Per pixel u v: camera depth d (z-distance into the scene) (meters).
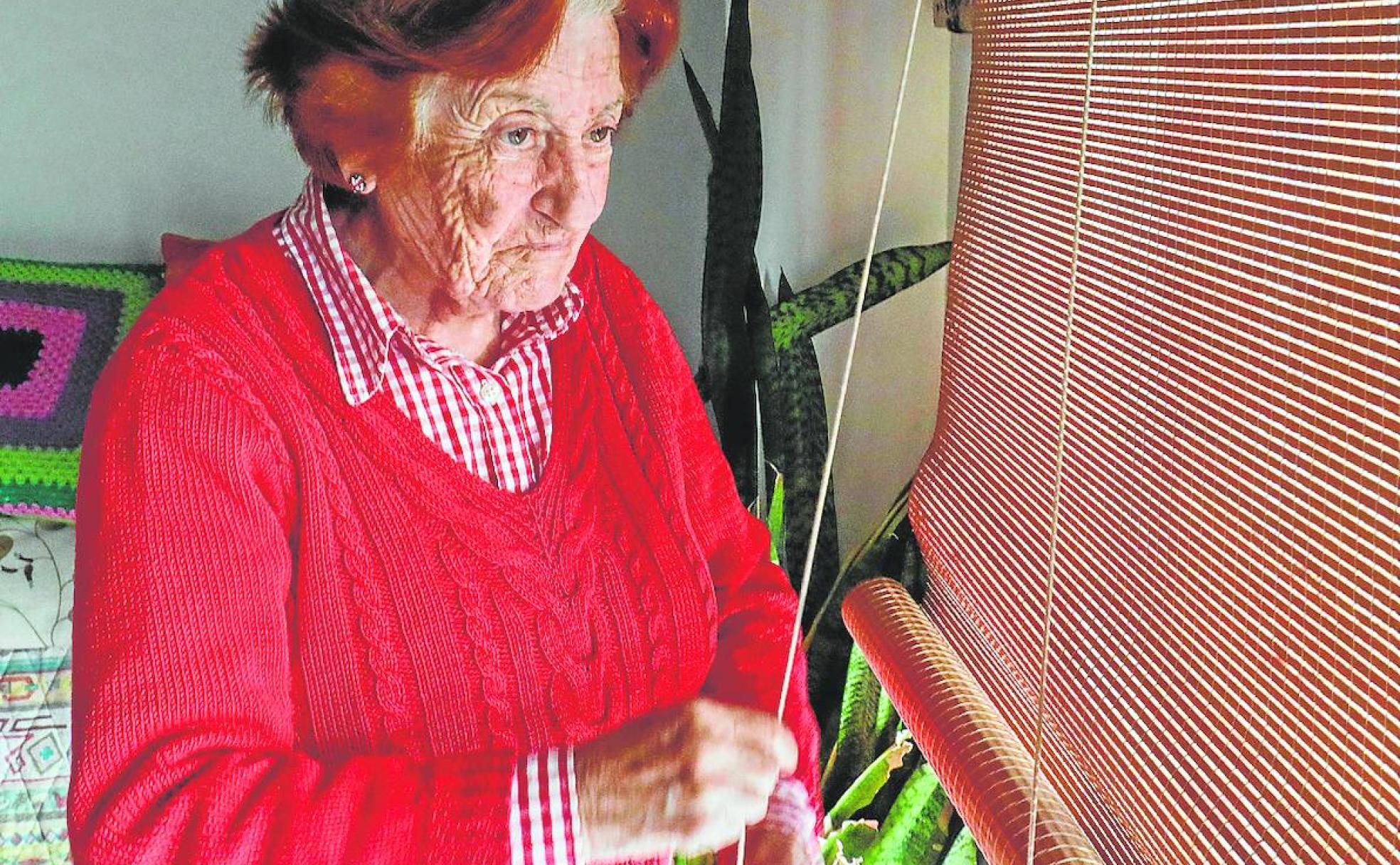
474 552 0.79
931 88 1.51
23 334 1.39
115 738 0.63
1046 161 0.92
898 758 1.41
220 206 1.62
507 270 0.75
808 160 1.55
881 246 1.55
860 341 1.56
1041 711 0.67
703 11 1.69
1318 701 0.64
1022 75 0.94
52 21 1.51
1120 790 0.84
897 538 1.46
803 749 0.95
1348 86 0.58
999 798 0.86
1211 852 0.72
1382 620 0.59
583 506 0.84
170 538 0.67
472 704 0.78
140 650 0.65
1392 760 0.58
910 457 1.60
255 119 1.60
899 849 1.39
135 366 0.71
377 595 0.76
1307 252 0.63
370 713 0.76
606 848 0.66
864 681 1.47
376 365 0.76
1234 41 0.67
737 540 0.98
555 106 0.69
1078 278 0.88
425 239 0.74
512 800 0.66
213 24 1.56
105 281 1.45
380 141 0.70
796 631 0.69
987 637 1.07
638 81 0.78
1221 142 0.70
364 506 0.76
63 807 1.27
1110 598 0.85
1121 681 0.84
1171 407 0.77
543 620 0.80
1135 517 0.82
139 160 1.58
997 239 1.02
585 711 0.81
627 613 0.84
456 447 0.81
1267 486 0.67
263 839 0.64
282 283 0.77
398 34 0.65
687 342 1.83
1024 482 0.98
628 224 1.76
